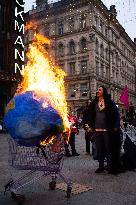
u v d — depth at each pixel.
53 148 4.18
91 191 4.58
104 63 48.62
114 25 53.97
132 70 70.56
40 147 4.09
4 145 11.98
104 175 5.82
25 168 4.05
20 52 27.97
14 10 27.27
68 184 4.22
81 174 5.89
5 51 26.19
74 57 45.38
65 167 6.66
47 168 4.14
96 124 6.20
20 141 3.95
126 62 64.31
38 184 4.99
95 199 4.14
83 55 44.28
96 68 44.84
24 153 4.11
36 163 4.10
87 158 8.20
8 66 26.14
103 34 48.91
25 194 4.39
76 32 45.25
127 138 6.47
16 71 26.83
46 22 48.72
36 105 3.93
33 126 3.89
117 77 56.41
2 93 25.59
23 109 3.90
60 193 4.45
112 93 52.12
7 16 26.48
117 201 4.04
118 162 6.06
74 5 45.50
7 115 4.01
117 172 5.99
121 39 60.25
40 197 4.24
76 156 8.63
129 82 67.06
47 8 49.94
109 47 51.53
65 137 4.48
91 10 43.97
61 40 47.16
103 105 6.13
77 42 45.22
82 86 44.28
